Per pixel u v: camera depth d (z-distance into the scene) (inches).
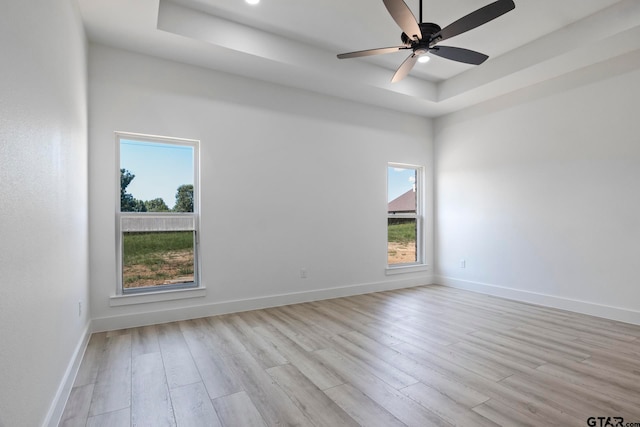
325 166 178.9
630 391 82.6
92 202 125.2
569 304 153.7
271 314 148.8
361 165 191.5
